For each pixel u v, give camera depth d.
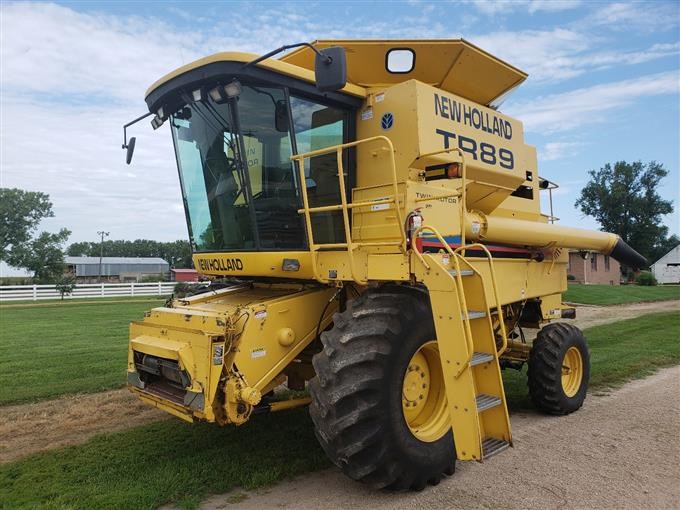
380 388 3.80
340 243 4.77
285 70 4.46
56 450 4.96
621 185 72.19
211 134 4.80
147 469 4.44
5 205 66.75
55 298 28.19
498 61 5.69
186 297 5.40
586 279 45.72
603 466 4.61
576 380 6.50
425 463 4.05
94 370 8.59
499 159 5.88
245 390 3.97
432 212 4.85
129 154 5.71
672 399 6.80
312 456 4.74
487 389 4.13
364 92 5.09
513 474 4.45
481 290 4.18
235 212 4.75
